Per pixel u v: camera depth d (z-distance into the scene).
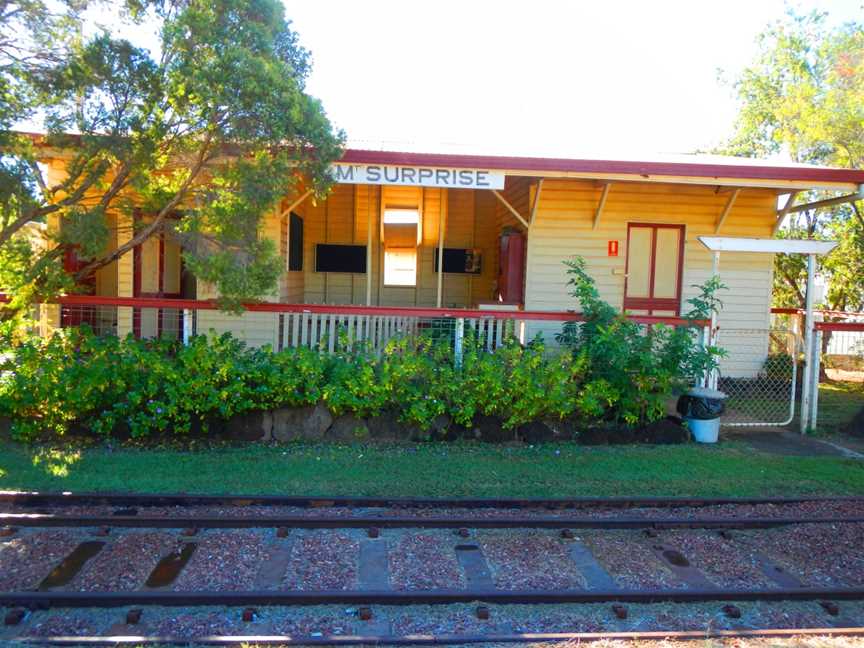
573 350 9.63
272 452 8.41
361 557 5.68
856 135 15.07
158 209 9.19
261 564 5.51
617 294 12.66
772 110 21.00
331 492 7.10
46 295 8.75
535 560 5.69
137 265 12.23
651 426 9.30
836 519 6.63
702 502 7.07
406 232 15.39
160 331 11.78
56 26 8.41
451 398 8.91
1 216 8.42
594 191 12.53
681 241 12.76
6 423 8.63
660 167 10.57
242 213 8.12
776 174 10.81
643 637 4.50
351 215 15.13
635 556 5.85
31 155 8.31
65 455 8.05
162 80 8.02
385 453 8.48
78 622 4.57
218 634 4.46
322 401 8.95
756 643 4.51
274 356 8.86
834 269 19.06
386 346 9.02
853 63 16.44
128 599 4.77
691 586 5.33
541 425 9.12
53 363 8.50
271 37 8.18
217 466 7.78
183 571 5.32
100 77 7.93
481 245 15.55
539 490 7.32
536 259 12.53
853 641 4.56
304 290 14.84
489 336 9.61
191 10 7.57
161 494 6.83
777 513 6.91
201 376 8.48
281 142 8.50
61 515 6.32
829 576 5.58
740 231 12.81
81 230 8.14
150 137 8.23
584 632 4.60
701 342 9.68
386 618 4.72
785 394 12.05
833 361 17.72
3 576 5.19
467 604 4.93
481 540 6.09
